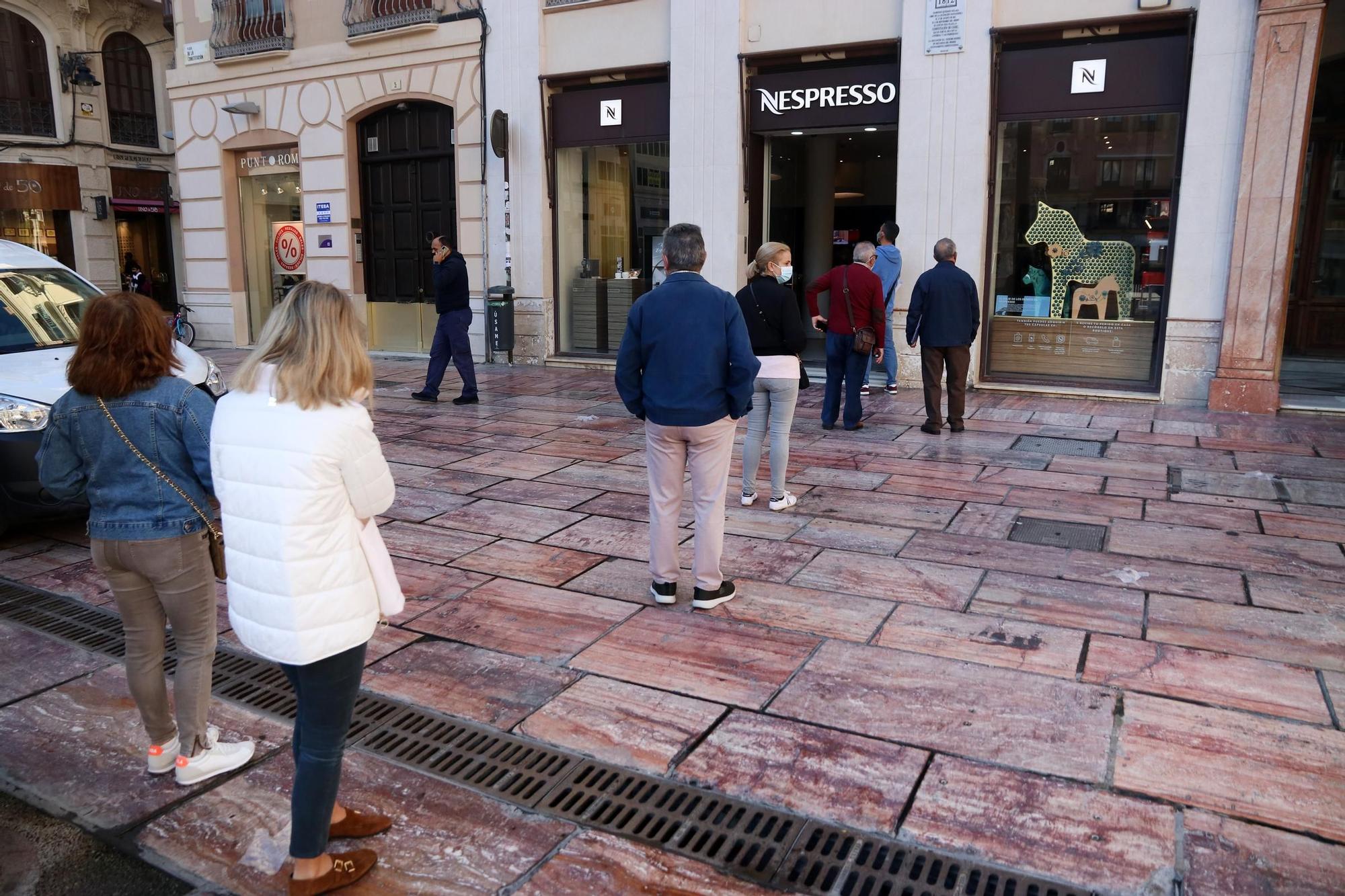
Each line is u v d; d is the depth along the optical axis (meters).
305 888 2.54
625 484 6.79
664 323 4.21
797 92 10.86
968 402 9.77
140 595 3.05
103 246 21.73
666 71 11.72
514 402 10.30
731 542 5.39
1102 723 3.39
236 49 14.60
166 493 2.94
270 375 2.39
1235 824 2.82
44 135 20.69
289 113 14.56
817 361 12.60
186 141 15.74
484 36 12.64
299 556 2.33
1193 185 8.99
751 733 3.38
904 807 2.94
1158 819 2.85
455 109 13.09
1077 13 9.30
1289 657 3.89
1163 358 9.49
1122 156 9.52
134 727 3.58
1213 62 8.73
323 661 2.41
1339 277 11.91
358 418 2.39
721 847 2.79
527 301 13.05
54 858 2.81
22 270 6.77
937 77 9.91
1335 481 6.54
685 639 4.15
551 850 2.79
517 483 6.84
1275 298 8.76
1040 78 9.66
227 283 15.74
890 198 13.42
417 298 14.20
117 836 2.91
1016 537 5.43
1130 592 4.60
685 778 3.12
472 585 4.83
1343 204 11.72
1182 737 3.29
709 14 11.06
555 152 12.76
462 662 3.98
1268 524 5.61
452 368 13.05
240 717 3.63
